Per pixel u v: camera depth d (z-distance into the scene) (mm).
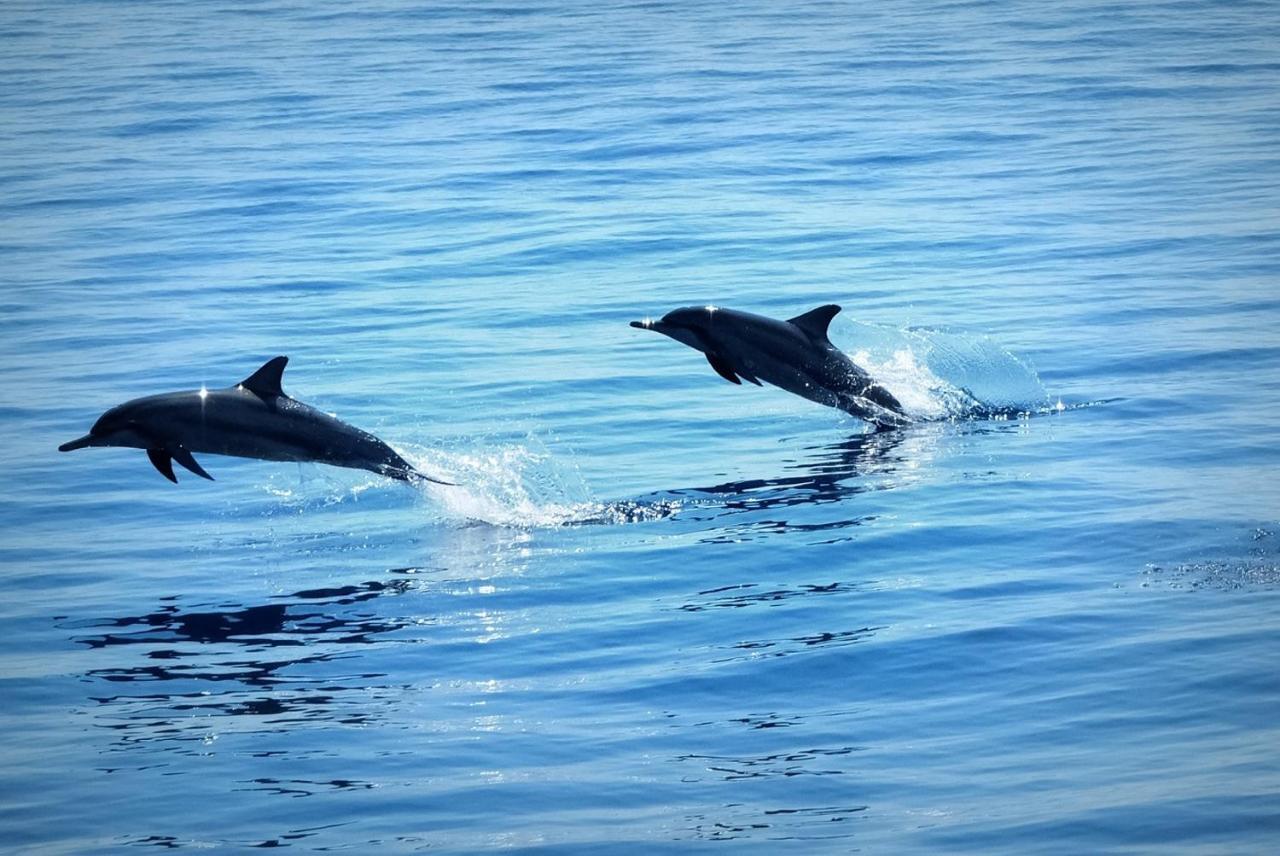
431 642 39188
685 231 89688
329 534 47781
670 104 132875
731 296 75500
